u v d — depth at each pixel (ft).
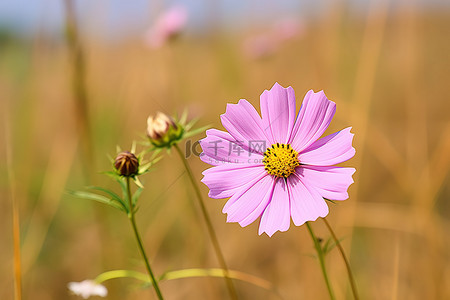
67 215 3.17
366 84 2.64
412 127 2.76
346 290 2.46
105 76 3.44
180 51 3.62
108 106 3.21
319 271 2.47
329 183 1.82
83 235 3.09
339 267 2.48
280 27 3.77
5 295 2.67
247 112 1.89
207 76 3.76
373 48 2.63
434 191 2.49
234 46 3.82
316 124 1.87
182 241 2.97
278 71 3.65
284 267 2.75
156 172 3.10
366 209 2.68
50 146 3.41
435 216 2.74
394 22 4.01
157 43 3.32
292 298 2.61
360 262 2.72
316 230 2.59
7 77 3.51
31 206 3.12
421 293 2.53
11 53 3.62
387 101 3.91
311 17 3.20
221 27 3.79
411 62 2.81
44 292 2.79
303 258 2.51
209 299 2.69
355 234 2.80
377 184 3.17
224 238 2.89
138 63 3.31
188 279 2.81
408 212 2.61
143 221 2.90
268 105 1.89
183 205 2.72
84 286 2.15
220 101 3.45
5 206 3.11
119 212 2.90
